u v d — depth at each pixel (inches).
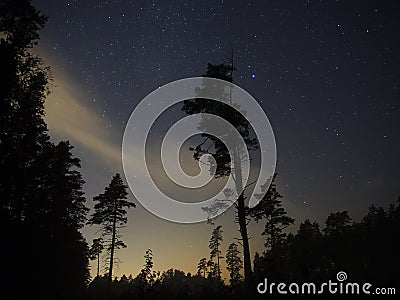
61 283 879.1
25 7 647.1
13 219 669.9
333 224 1978.3
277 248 1283.2
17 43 642.2
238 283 562.6
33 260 736.3
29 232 731.4
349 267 1256.2
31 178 694.5
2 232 646.5
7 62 603.5
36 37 666.8
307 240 1894.7
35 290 714.8
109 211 1331.2
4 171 626.8
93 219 1325.0
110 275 1262.3
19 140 649.6
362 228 1940.2
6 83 603.2
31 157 685.9
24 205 702.5
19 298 655.1
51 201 855.7
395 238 1665.8
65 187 1070.4
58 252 896.9
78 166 1226.6
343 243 1739.7
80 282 1085.1
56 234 918.4
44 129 695.1
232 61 787.4
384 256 1546.5
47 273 802.8
